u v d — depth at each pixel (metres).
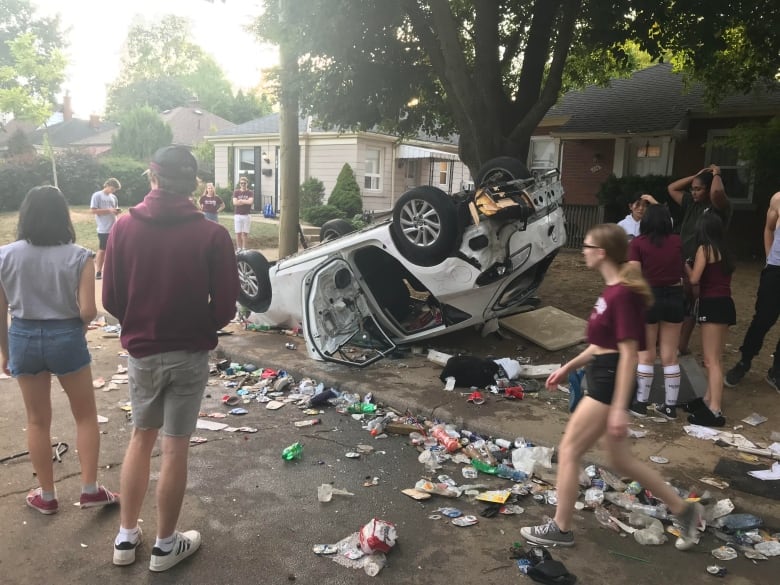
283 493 3.89
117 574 3.01
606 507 3.78
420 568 3.15
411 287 8.11
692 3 7.30
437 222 5.98
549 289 9.78
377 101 9.78
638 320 3.03
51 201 3.28
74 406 3.52
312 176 22.42
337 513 3.66
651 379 5.09
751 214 14.11
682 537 3.35
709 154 14.89
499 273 5.97
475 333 7.45
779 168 11.66
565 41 7.88
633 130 14.95
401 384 5.84
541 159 18.62
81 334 3.44
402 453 4.57
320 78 9.41
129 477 3.04
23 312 3.28
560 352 6.93
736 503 3.77
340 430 4.99
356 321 6.71
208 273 2.99
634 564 3.23
